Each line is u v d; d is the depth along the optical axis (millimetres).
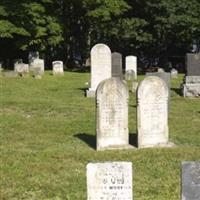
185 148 15539
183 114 21969
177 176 12648
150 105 15703
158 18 50562
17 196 11312
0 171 12969
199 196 9039
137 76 40906
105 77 27422
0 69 41312
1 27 46656
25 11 47312
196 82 27750
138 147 15656
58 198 11164
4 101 24531
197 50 57281
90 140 16891
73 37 55562
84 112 22062
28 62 50000
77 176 12688
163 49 56438
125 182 9414
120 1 50469
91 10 50281
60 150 15320
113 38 55594
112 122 15562
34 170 13094
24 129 18531
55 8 50500
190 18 50094
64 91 29703
